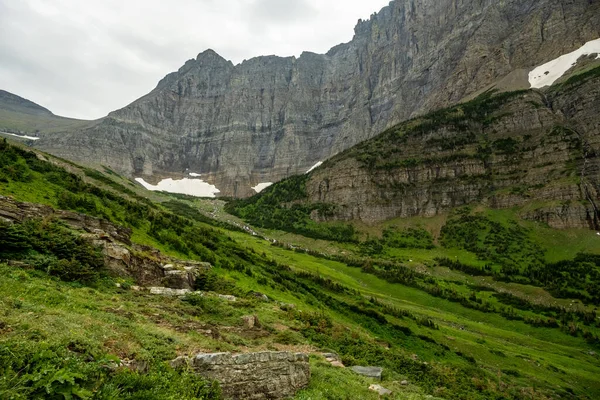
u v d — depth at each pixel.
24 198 50.88
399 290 155.62
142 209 81.81
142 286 37.56
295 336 37.41
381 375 34.06
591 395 76.88
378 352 47.06
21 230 31.62
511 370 78.38
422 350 73.69
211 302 39.22
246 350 24.98
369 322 80.12
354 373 30.61
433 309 138.38
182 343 21.33
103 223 47.66
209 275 53.97
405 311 105.88
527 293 165.00
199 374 16.94
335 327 50.03
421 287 161.00
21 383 10.00
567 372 87.62
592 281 168.12
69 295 24.16
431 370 48.44
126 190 158.62
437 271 198.50
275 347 30.72
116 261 38.25
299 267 141.12
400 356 49.25
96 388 11.52
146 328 21.58
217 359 17.92
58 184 67.06
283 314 45.97
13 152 68.69
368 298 115.56
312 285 101.44
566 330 127.69
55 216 40.78
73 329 15.77
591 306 148.88
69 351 12.91
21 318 14.96
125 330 19.45
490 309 143.88
